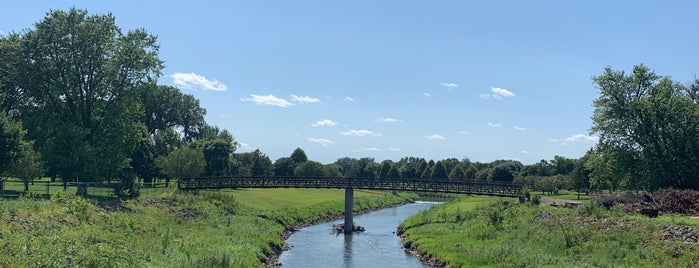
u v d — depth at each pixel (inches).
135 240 1171.3
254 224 1813.5
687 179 2050.9
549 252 1234.6
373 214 2864.2
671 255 1043.3
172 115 3850.9
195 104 4170.8
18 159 1617.9
